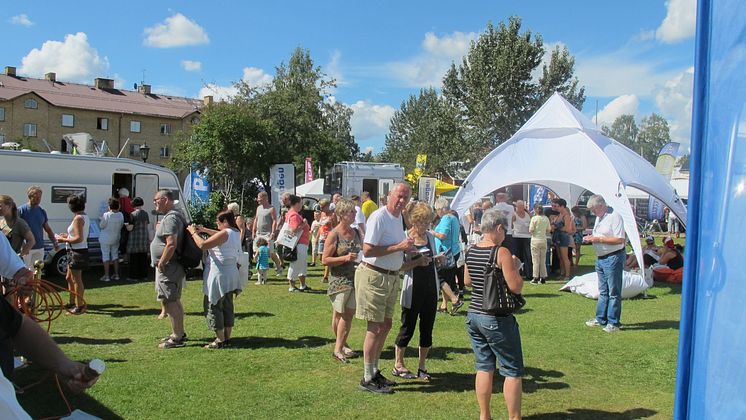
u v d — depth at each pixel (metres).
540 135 13.35
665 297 11.01
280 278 12.73
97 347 6.75
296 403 5.02
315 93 38.06
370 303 5.23
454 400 5.15
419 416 4.77
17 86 60.50
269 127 32.41
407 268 5.46
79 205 8.66
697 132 2.27
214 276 6.65
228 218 6.74
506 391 4.34
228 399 5.08
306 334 7.50
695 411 2.26
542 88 36.91
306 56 39.34
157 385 5.40
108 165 13.05
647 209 36.09
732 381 2.11
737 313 2.11
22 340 2.19
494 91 36.62
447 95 38.97
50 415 4.61
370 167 25.23
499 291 4.25
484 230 4.48
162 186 13.87
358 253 6.13
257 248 11.99
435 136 40.38
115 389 5.25
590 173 12.09
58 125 58.47
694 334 2.28
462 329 7.92
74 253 8.62
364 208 13.45
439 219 9.20
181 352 6.57
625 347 7.07
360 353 6.59
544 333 7.78
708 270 2.22
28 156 11.88
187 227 6.79
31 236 6.97
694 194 2.28
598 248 8.08
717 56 2.21
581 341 7.35
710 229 2.22
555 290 11.64
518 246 13.38
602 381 5.78
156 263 6.77
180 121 65.25
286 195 11.01
